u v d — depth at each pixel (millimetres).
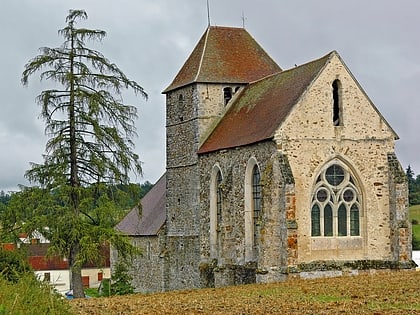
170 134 57938
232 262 48906
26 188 45156
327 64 46000
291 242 43156
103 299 37250
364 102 46875
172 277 57500
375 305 28828
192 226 54625
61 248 44062
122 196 46094
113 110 46312
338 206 46000
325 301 30906
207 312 28375
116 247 45656
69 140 45781
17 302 18391
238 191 48250
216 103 54906
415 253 72938
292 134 44656
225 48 56844
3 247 38344
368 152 46781
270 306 29672
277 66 57406
